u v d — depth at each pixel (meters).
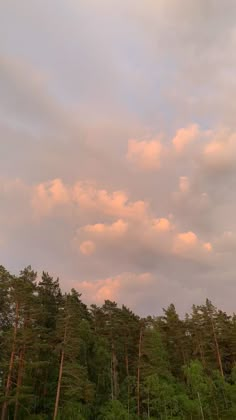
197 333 72.75
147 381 55.88
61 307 55.12
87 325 57.69
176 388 60.50
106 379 57.94
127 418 50.44
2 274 49.59
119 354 66.00
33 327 45.38
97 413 52.22
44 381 49.62
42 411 47.12
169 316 78.94
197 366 60.84
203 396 58.53
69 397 46.56
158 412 54.91
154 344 62.12
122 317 64.56
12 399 39.62
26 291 45.16
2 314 48.94
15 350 43.09
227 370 73.56
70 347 45.59
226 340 74.12
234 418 56.56
